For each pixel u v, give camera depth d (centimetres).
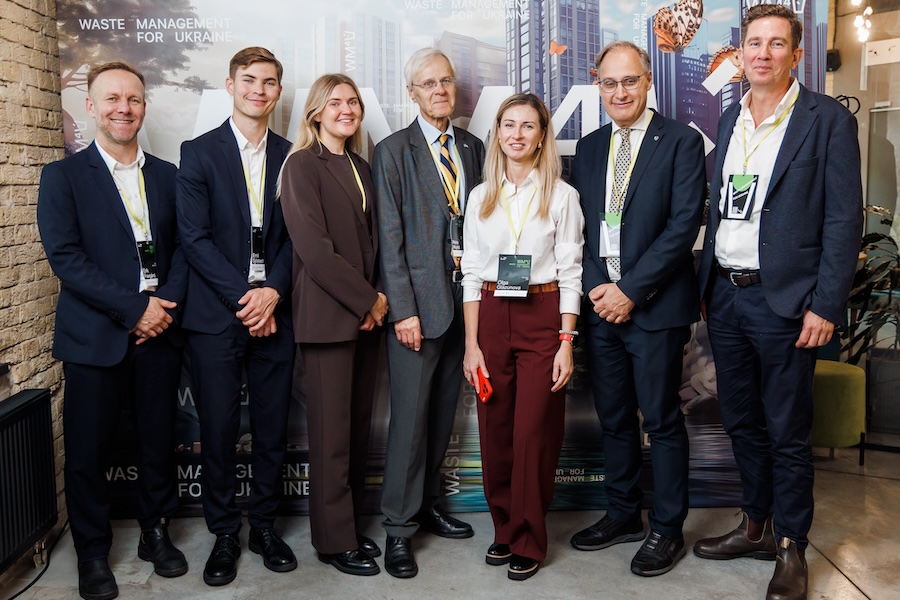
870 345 438
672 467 296
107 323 278
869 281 412
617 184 293
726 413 296
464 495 353
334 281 275
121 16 328
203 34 331
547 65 340
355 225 286
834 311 257
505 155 282
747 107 273
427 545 318
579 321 348
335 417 288
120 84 273
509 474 297
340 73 315
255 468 310
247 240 295
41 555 300
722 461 355
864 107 458
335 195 282
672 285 289
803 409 270
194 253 287
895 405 444
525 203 280
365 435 310
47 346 330
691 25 341
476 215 285
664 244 280
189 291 295
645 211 285
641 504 347
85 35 328
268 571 296
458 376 314
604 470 323
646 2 339
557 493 353
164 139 334
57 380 338
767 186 266
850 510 351
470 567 299
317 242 271
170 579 291
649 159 286
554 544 319
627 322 293
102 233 279
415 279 291
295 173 276
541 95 341
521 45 339
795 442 270
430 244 292
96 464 283
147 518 302
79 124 332
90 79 276
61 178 273
